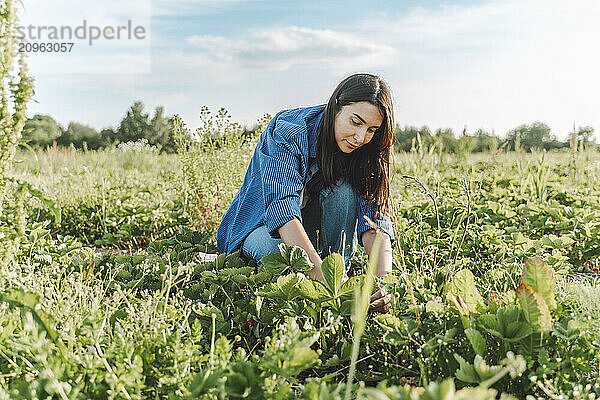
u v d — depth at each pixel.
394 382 2.08
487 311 2.12
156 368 1.84
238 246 3.32
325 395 1.49
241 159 5.95
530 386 1.84
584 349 2.00
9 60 1.95
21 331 1.89
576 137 8.29
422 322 2.20
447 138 9.80
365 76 2.84
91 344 1.85
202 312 2.37
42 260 3.02
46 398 1.62
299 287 2.33
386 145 2.94
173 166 11.55
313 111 3.16
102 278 3.15
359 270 3.38
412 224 4.51
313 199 3.15
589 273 3.95
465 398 1.17
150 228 5.43
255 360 1.97
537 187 6.53
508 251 3.71
